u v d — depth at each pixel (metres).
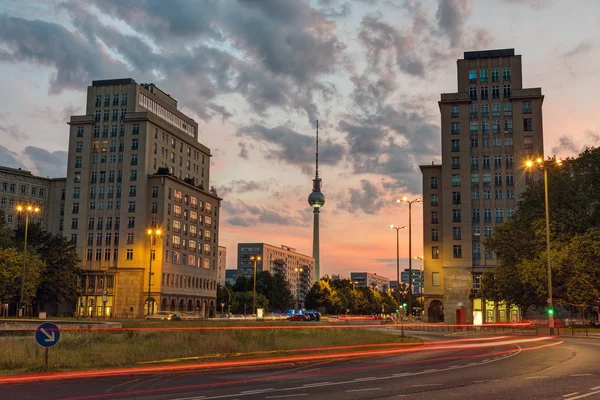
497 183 105.62
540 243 61.69
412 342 41.31
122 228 123.06
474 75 109.62
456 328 72.19
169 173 127.56
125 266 121.50
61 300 107.62
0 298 88.56
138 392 16.88
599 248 54.19
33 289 91.06
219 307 166.12
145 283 119.81
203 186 147.25
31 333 36.25
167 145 133.62
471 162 107.19
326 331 49.25
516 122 106.38
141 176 123.81
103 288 120.25
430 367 24.52
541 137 105.38
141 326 50.44
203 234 139.88
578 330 60.00
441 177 111.94
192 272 133.38
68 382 19.23
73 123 129.25
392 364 26.28
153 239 121.50
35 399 15.50
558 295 62.66
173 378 20.52
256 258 113.81
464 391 16.66
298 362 26.23
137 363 23.81
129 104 127.56
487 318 102.06
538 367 23.61
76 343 29.30
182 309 128.88
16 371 20.95
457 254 104.81
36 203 135.00
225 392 16.83
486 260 104.06
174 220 127.25
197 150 148.12
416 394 16.14
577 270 54.91
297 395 16.12
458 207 105.94
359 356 30.86
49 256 106.19
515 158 105.38
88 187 126.62
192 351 28.39
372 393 16.44
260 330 45.62
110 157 126.62
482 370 22.77
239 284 188.50
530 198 70.31
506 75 108.38
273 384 18.75
